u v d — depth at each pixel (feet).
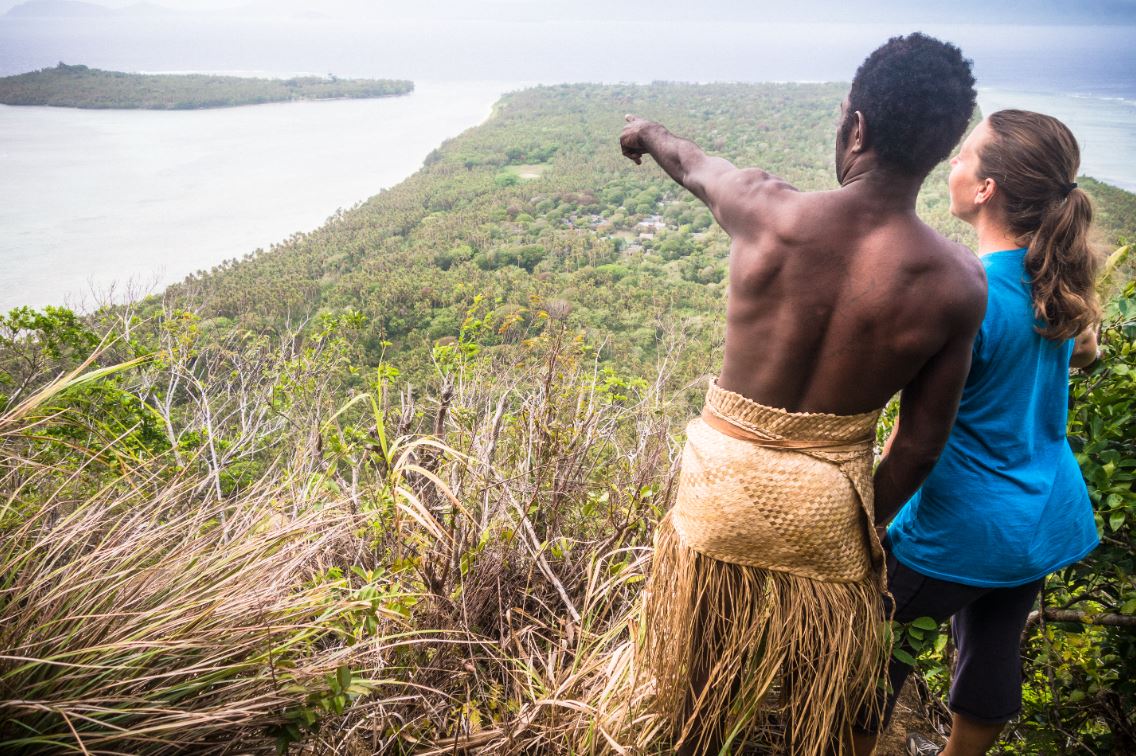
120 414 10.54
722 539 3.21
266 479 4.47
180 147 588.50
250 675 3.21
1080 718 5.07
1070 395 4.90
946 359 2.96
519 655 4.41
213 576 3.43
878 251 2.89
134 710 2.81
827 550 3.12
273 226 350.64
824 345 3.00
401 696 3.78
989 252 3.60
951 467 3.69
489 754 3.79
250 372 10.99
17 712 2.69
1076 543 3.83
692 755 3.64
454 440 5.78
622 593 5.02
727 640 3.33
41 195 420.77
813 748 3.31
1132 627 4.74
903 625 3.96
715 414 3.30
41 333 15.44
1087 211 3.37
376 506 4.59
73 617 3.00
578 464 5.60
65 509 3.82
